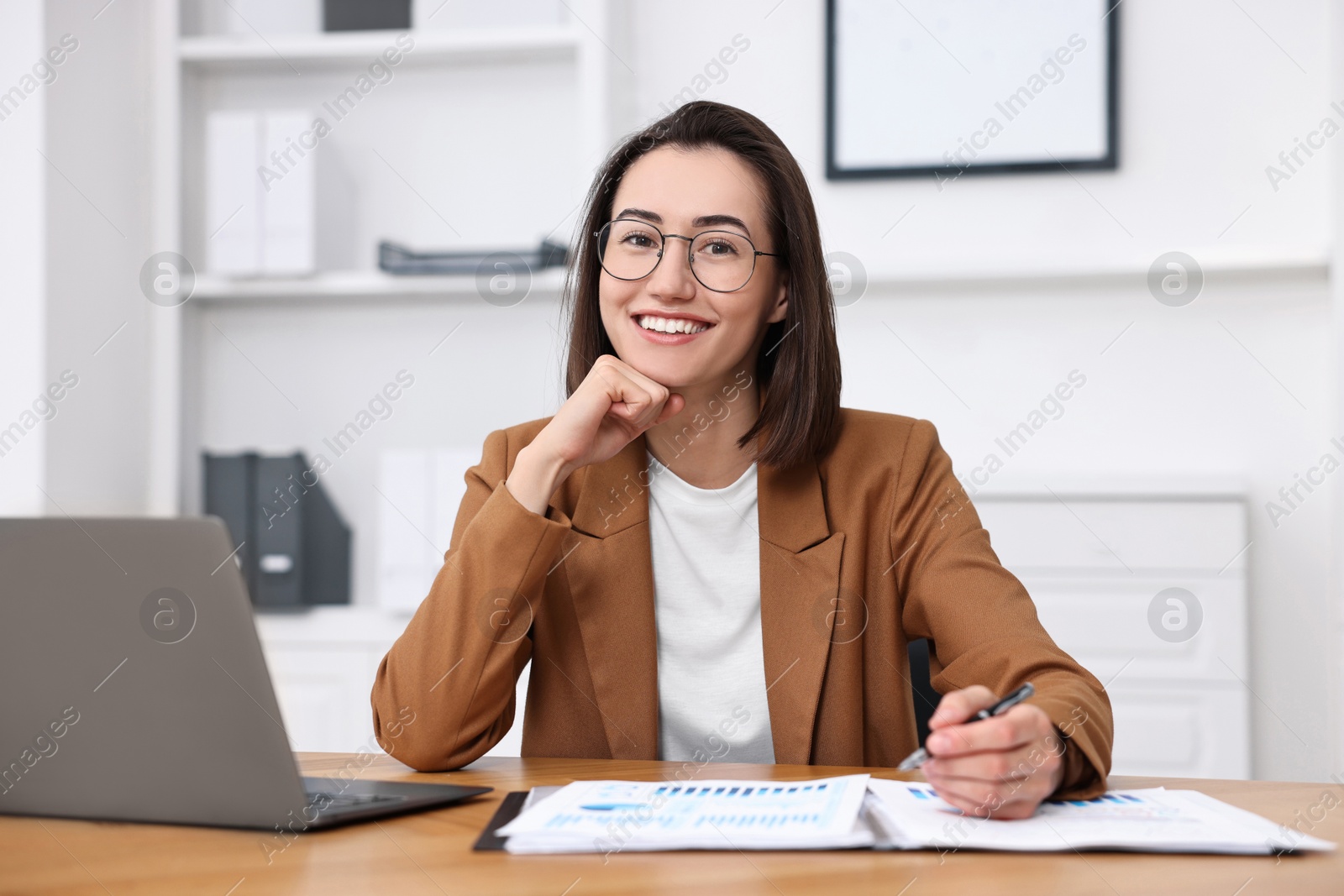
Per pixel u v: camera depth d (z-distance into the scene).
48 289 2.36
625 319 1.25
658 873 0.63
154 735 0.72
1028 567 2.24
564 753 1.20
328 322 2.75
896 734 1.21
